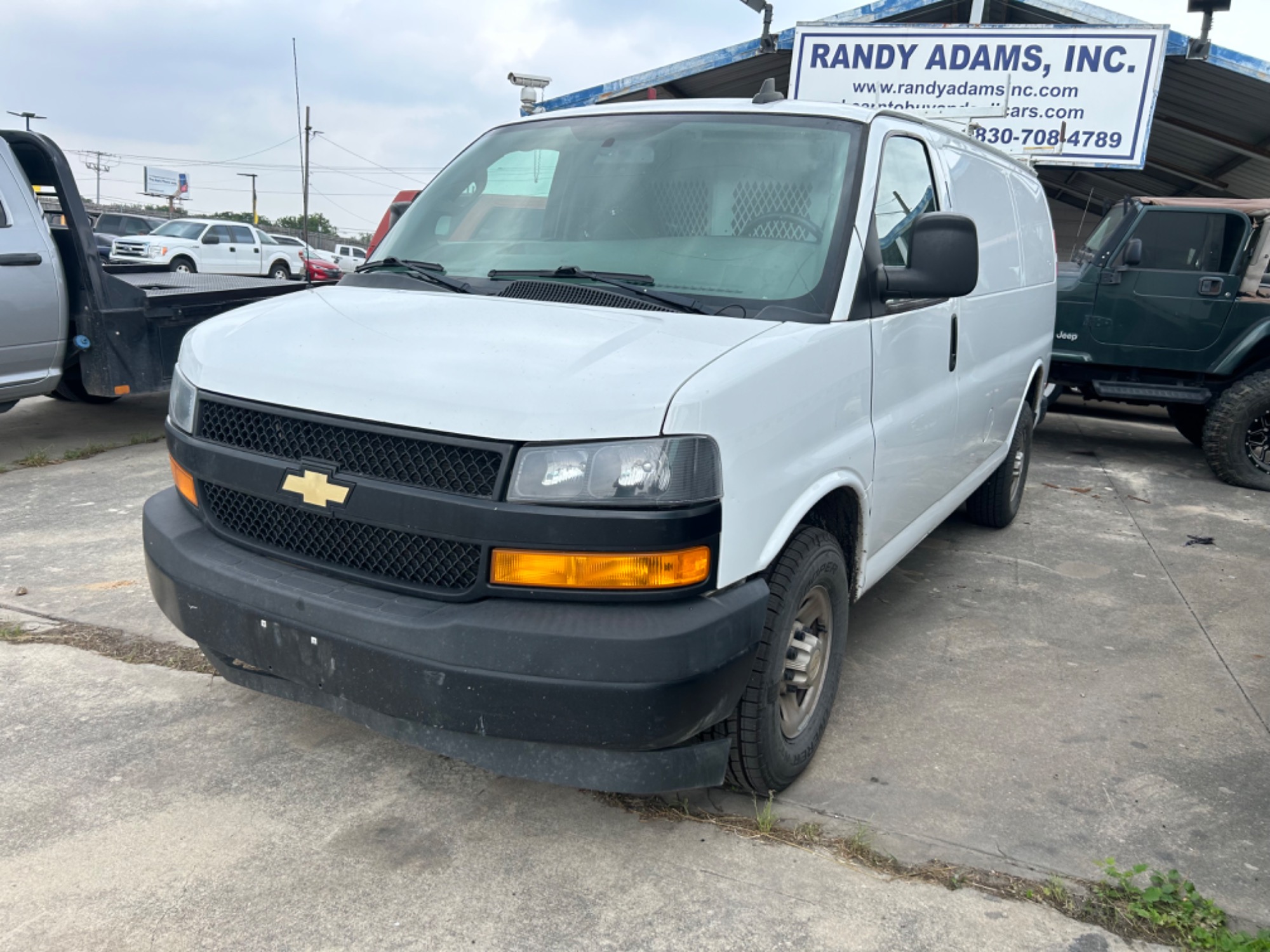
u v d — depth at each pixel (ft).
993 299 14.57
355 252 128.26
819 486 8.90
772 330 8.66
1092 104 34.94
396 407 7.64
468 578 7.54
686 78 44.91
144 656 11.91
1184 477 24.85
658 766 7.74
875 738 10.73
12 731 10.11
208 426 8.89
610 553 7.16
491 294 9.70
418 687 7.37
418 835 8.67
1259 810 9.57
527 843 8.61
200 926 7.45
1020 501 19.76
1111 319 25.40
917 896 8.07
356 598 7.80
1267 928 7.85
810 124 10.60
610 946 7.39
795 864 8.43
